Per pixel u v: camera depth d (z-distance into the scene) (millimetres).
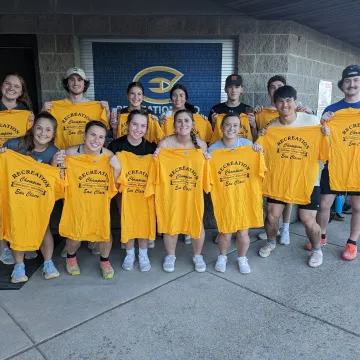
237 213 3422
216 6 4457
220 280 3396
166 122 3977
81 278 3438
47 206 3221
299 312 2861
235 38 4684
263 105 4695
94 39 4641
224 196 3408
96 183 3295
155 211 3479
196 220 3414
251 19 4500
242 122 4000
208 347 2459
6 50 4676
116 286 3287
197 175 3348
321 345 2469
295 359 2338
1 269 3604
